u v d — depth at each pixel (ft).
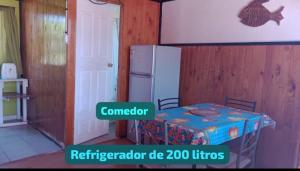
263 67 9.48
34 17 13.42
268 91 9.40
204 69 11.54
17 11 15.07
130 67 12.51
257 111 9.71
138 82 12.00
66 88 10.81
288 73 8.83
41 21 12.66
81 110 11.65
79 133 11.64
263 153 9.65
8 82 15.17
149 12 13.20
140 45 11.85
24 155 10.32
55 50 11.54
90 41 11.72
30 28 14.02
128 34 12.50
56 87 11.66
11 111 15.40
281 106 9.09
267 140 9.53
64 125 11.09
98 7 11.89
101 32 12.26
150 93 11.34
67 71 10.72
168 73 11.84
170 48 11.76
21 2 14.94
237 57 10.26
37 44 13.30
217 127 6.42
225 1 10.57
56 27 11.30
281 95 9.06
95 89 12.33
